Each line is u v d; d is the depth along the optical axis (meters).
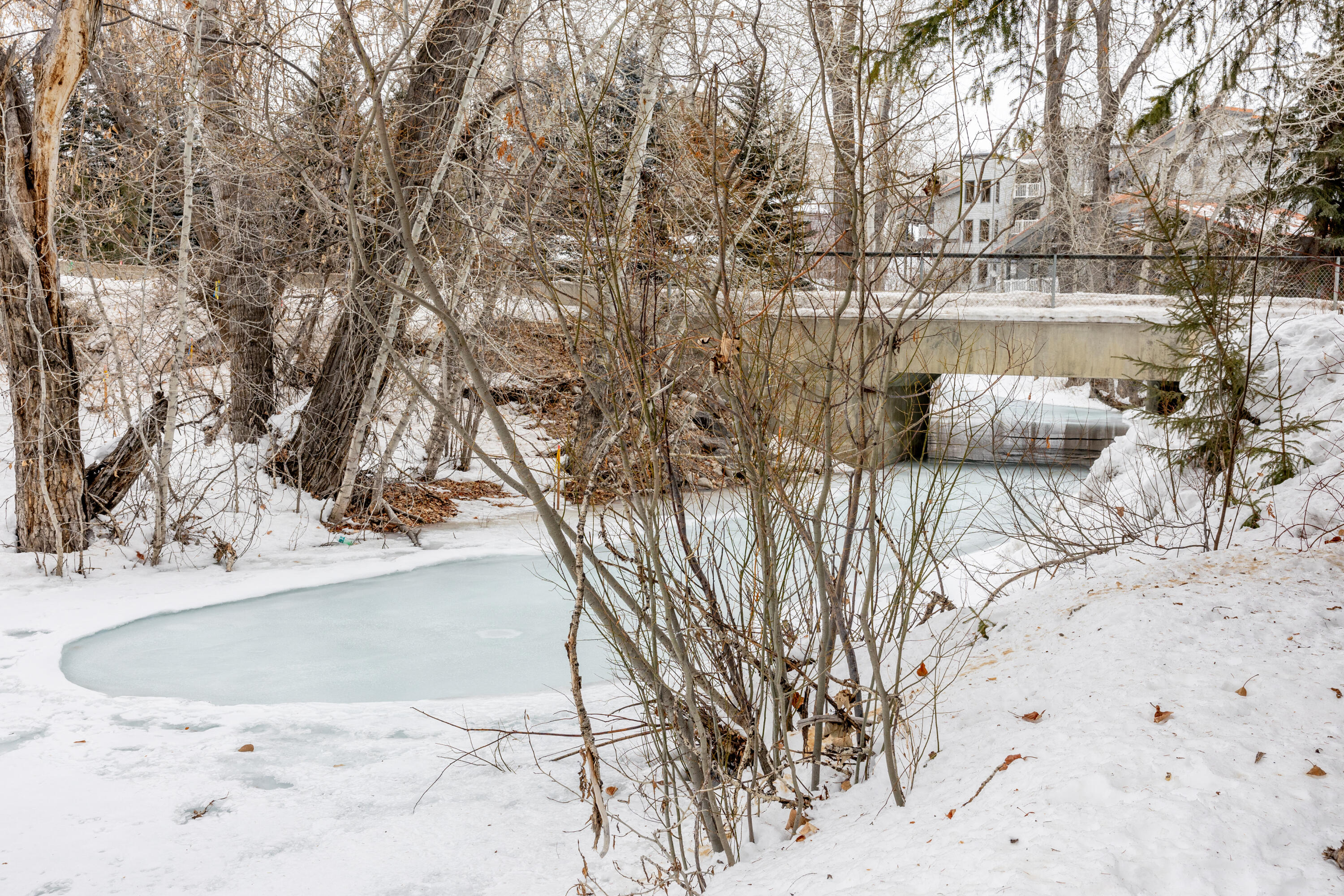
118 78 13.03
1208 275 6.62
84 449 12.79
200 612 9.06
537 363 11.30
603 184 4.58
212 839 4.18
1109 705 3.51
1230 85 7.18
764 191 4.47
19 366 9.74
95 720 5.89
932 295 3.49
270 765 5.12
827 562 3.86
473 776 4.88
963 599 6.25
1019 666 4.29
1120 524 7.27
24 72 11.66
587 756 3.13
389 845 4.07
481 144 10.99
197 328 13.89
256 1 11.31
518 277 6.81
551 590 10.02
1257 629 4.12
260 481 12.69
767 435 3.46
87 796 4.69
